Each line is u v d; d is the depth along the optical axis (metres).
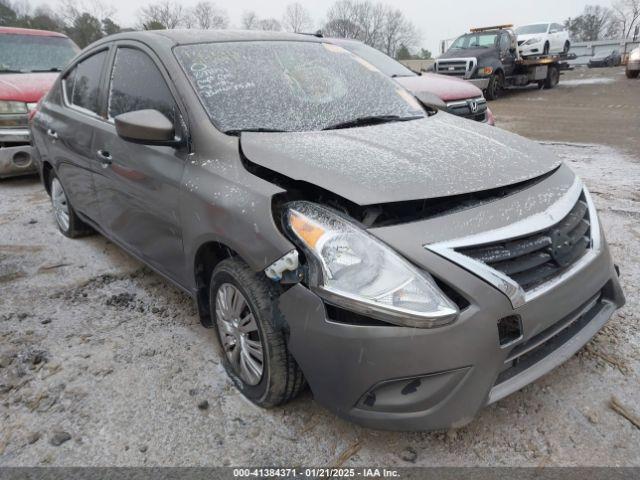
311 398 2.45
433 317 1.80
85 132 3.52
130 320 3.19
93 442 2.23
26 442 2.24
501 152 2.43
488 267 1.89
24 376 2.67
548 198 2.23
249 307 2.25
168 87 2.75
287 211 2.08
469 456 2.09
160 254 2.95
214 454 2.15
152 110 2.59
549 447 2.12
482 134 2.70
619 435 2.16
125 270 3.91
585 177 6.02
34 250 4.33
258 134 2.48
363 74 3.33
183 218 2.54
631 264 3.66
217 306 2.55
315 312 1.95
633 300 3.18
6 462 2.14
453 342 1.82
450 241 1.90
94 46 3.84
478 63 14.55
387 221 1.98
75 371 2.70
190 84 2.69
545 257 2.06
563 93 16.28
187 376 2.64
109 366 2.73
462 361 1.83
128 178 3.00
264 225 2.08
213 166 2.41
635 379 2.48
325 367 1.96
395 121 2.90
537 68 16.78
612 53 35.25
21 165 6.09
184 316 3.23
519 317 1.92
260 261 2.08
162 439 2.24
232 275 2.29
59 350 2.88
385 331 1.83
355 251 1.90
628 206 4.86
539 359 2.14
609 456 2.06
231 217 2.20
